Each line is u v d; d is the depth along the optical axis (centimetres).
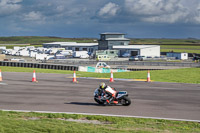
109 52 11850
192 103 1842
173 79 3369
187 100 1959
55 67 6184
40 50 13388
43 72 4816
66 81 3186
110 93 1702
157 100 1945
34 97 2016
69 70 5984
